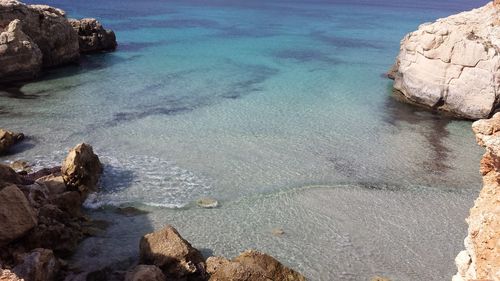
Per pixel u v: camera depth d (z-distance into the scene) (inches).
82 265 772.6
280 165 1221.1
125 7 4128.9
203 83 1934.1
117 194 1031.6
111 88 1812.3
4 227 699.4
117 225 914.7
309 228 949.8
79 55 2222.0
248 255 753.6
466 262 515.8
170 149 1282.0
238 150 1298.0
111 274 742.5
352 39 3112.7
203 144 1326.3
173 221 946.7
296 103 1734.7
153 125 1445.6
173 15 3846.0
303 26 3612.2
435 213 1027.9
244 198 1051.9
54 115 1489.9
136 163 1184.8
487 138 491.5
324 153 1309.1
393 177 1189.1
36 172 1040.8
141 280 653.3
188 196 1046.4
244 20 3791.8
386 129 1524.4
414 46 1811.0
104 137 1334.9
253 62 2348.7
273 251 866.8
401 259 864.9
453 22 1758.1
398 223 983.0
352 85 2020.2
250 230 932.0
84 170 1006.4
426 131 1526.8
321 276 802.8
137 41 2743.6
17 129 1353.3
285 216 989.8
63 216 842.2
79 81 1892.2
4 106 1553.9
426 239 930.1
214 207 1008.2
